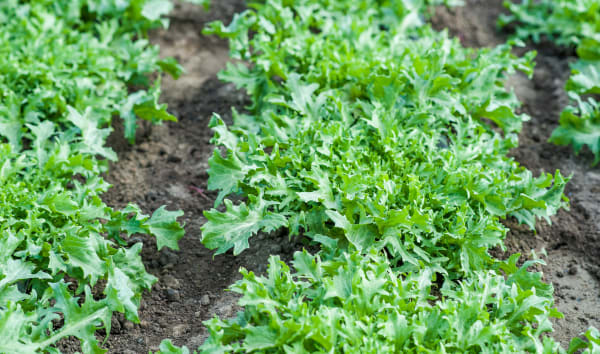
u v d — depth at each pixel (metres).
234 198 2.49
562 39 2.76
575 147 2.56
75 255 2.31
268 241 2.40
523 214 2.41
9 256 2.29
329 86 2.49
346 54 2.52
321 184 2.32
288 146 2.39
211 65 2.72
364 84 2.48
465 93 2.50
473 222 2.34
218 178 2.36
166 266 2.41
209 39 2.78
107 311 2.26
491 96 2.48
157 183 2.52
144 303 2.36
